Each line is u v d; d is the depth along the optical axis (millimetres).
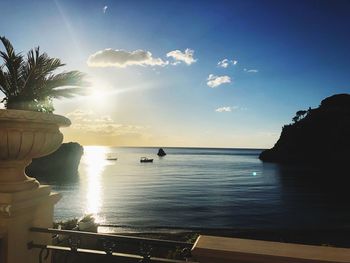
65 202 59000
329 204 62125
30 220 2895
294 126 191750
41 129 2691
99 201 60344
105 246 2668
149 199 63469
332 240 34312
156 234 31562
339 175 121750
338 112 169000
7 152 2646
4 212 2592
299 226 42062
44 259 3029
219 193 74438
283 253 1897
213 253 1947
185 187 83500
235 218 47094
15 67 3125
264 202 63031
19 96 3027
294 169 145750
